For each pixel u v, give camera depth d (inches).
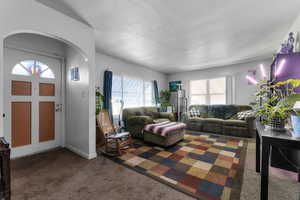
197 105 198.5
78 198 54.4
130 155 96.7
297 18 76.3
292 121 44.4
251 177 68.2
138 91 193.6
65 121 115.3
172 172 73.5
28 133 98.4
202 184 62.8
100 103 129.6
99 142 118.6
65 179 67.3
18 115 94.3
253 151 102.8
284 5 66.4
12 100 91.9
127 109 157.5
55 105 112.0
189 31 92.9
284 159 68.3
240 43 113.3
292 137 41.3
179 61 169.2
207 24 84.5
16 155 92.7
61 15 74.9
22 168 78.0
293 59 63.6
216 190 58.5
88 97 90.7
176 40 107.2
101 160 88.7
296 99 43.8
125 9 70.3
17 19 59.5
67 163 84.2
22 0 61.2
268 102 56.5
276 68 66.3
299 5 66.2
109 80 146.8
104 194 56.6
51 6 69.7
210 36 101.0
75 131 102.8
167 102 223.1
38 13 66.2
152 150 106.3
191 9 69.6
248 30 91.4
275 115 49.3
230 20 79.6
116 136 102.0
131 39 106.8
